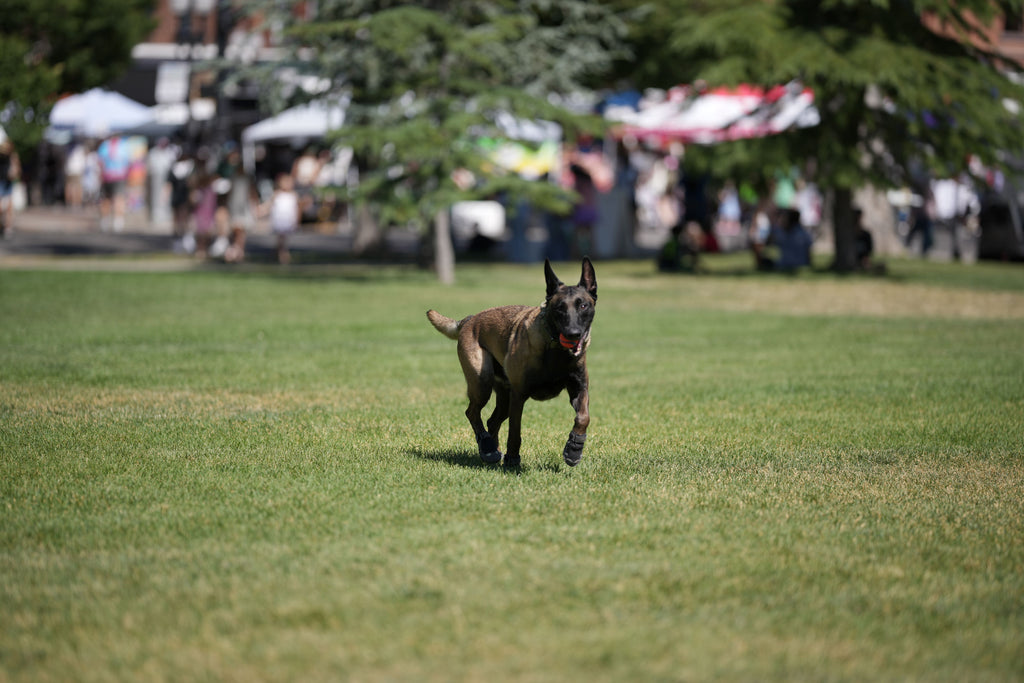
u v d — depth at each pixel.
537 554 6.19
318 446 9.04
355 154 25.98
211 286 23.41
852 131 28.41
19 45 24.89
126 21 28.30
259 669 4.71
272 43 29.83
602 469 8.31
